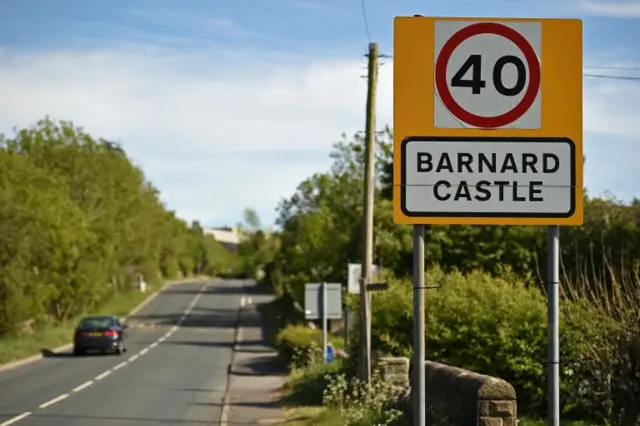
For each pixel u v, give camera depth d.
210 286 131.38
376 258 40.06
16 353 43.66
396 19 9.35
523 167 9.30
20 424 20.77
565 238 32.03
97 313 78.31
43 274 60.38
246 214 186.50
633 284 16.25
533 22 9.36
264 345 53.12
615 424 15.75
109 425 20.77
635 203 34.06
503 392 12.06
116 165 94.12
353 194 59.41
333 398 20.52
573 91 9.35
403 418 15.94
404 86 9.31
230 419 21.95
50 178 67.69
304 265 60.88
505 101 9.32
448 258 34.22
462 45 9.34
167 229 128.38
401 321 23.22
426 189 9.27
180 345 53.81
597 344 15.71
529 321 19.06
